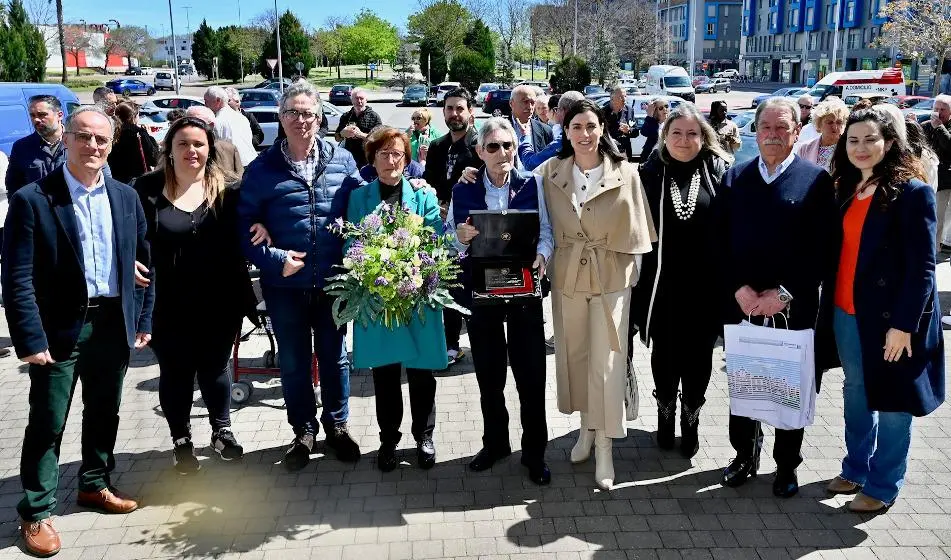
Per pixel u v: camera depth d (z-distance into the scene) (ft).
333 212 13.07
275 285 13.03
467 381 17.79
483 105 120.67
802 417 11.59
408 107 128.67
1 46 121.39
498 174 12.67
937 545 11.20
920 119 63.82
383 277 11.76
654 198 13.08
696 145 12.62
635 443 14.65
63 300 11.07
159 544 11.48
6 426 15.67
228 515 12.25
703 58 318.45
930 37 108.68
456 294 13.23
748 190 11.94
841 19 213.25
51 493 11.36
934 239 10.68
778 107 11.37
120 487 13.16
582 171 12.62
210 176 13.00
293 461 13.62
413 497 12.76
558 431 15.23
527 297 12.19
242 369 16.75
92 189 11.27
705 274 13.05
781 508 12.26
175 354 13.09
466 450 14.42
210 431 15.31
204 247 12.85
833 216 11.54
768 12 264.93
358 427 15.49
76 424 15.62
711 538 11.47
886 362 11.12
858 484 12.53
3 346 20.40
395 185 13.19
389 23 239.71
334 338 13.61
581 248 12.56
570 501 12.56
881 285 10.98
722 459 13.94
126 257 11.56
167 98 78.89
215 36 214.90
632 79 172.04
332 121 75.72
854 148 10.99
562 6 189.47
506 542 11.44
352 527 11.88
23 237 10.69
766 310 11.85
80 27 226.99
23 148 18.85
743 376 11.91
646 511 12.23
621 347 12.71
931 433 14.75
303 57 187.83
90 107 11.08
